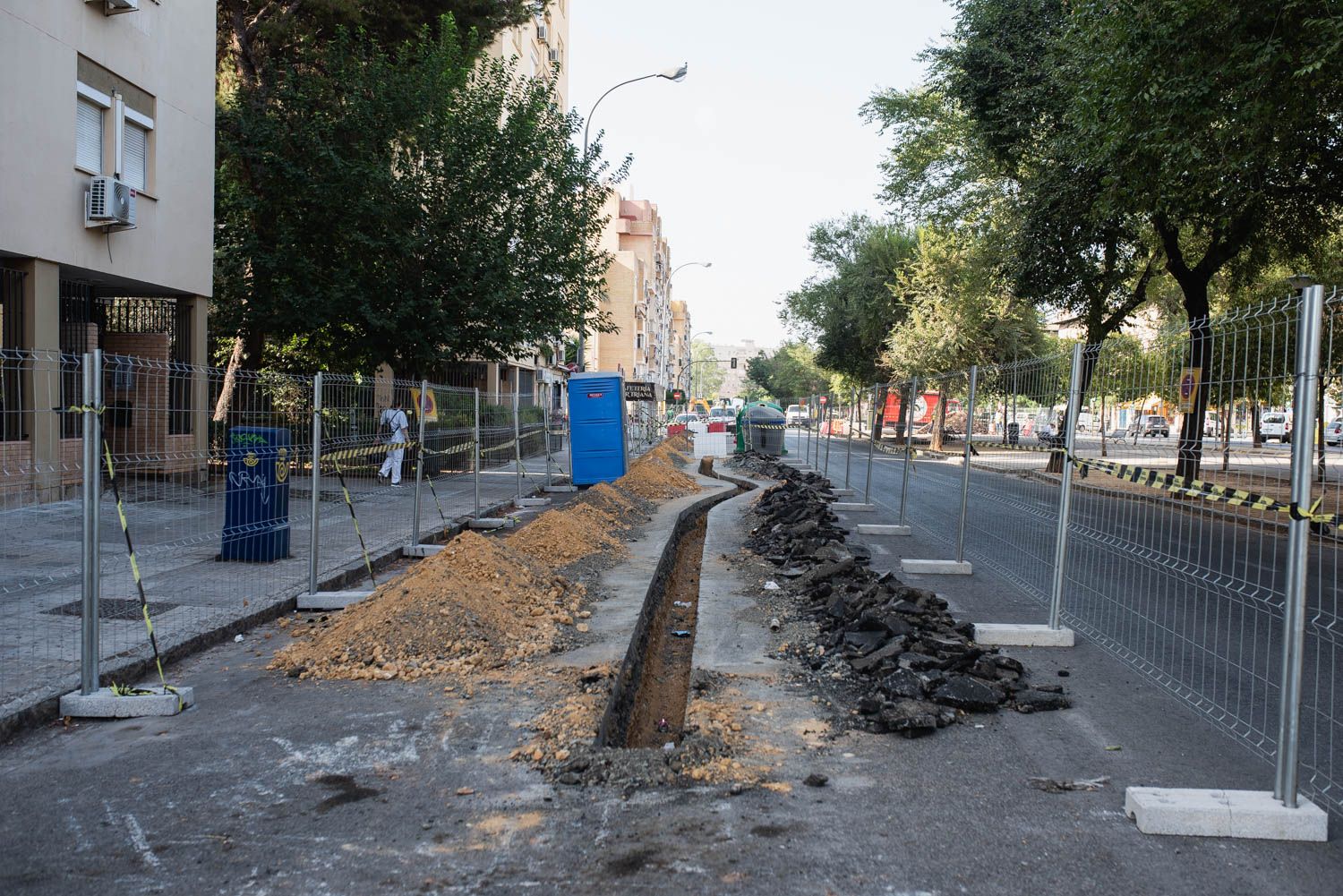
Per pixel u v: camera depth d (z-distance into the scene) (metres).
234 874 3.47
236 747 4.80
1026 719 5.33
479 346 22.14
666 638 8.45
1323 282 21.48
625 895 3.31
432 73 20.84
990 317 39.75
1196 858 3.63
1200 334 5.17
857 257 48.06
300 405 8.54
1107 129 13.12
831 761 4.63
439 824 3.88
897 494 20.08
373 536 11.79
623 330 79.25
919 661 5.97
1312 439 3.84
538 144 22.19
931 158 29.34
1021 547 8.89
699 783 4.32
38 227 12.87
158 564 8.68
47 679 5.59
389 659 6.30
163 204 15.73
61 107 13.26
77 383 5.59
